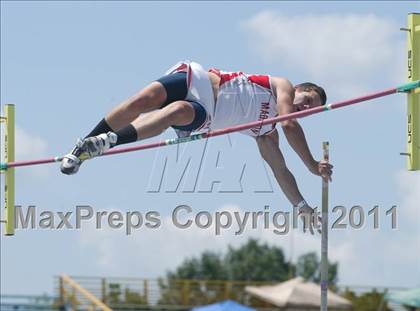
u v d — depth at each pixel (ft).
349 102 64.18
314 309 221.25
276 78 69.15
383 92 63.72
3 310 195.31
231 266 445.37
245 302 229.25
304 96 69.31
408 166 64.59
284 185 72.33
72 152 63.31
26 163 80.38
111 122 64.85
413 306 192.85
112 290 211.00
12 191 92.38
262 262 445.78
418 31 64.44
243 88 68.28
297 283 220.02
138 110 65.05
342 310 221.05
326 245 68.80
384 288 227.61
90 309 190.90
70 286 198.59
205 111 66.74
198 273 437.58
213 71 68.39
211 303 225.76
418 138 64.34
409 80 64.64
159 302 217.15
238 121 69.21
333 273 435.53
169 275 436.35
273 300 214.69
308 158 68.64
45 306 197.67
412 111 64.13
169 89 65.92
